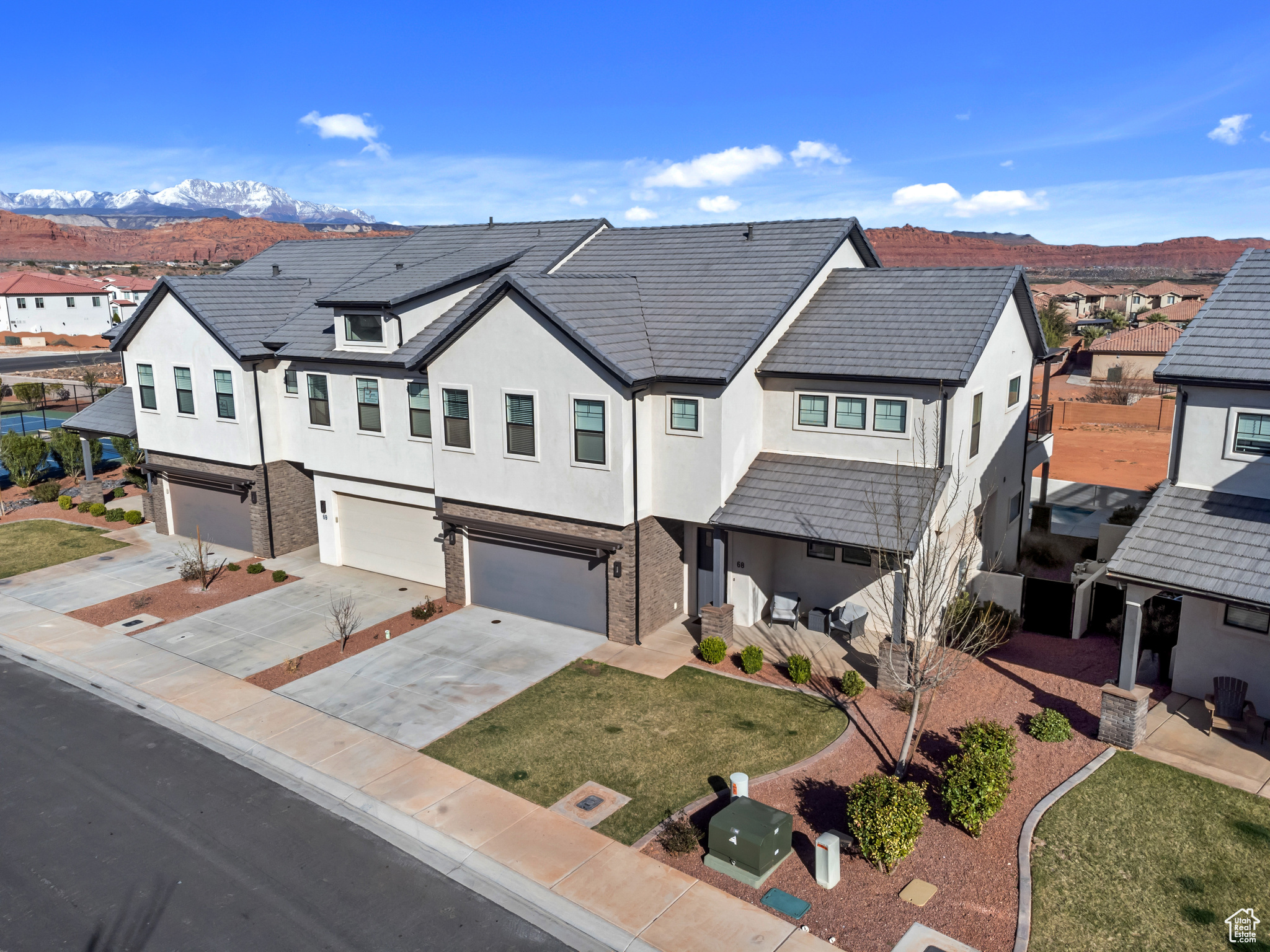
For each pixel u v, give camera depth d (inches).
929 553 666.8
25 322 4222.4
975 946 444.8
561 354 803.4
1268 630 659.4
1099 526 1147.3
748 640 850.1
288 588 1027.9
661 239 1055.6
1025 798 572.7
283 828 570.3
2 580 1067.9
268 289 1184.2
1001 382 913.5
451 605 964.6
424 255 1175.6
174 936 473.4
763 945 451.5
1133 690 631.2
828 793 587.2
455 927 477.1
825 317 880.9
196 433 1143.6
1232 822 542.3
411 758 650.2
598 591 867.4
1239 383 628.7
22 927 482.3
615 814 574.2
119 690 775.7
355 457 1036.5
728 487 816.9
